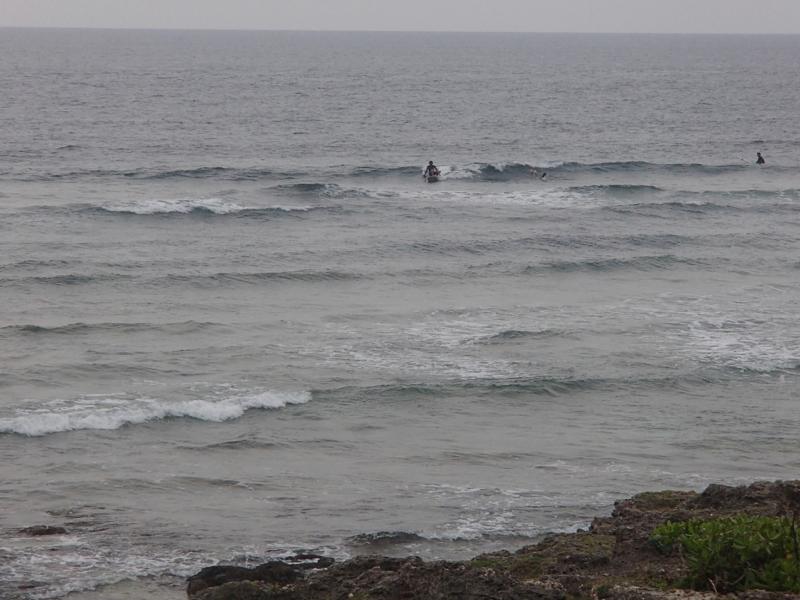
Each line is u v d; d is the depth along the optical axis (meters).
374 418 41.09
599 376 45.97
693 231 76.88
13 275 59.28
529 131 141.38
